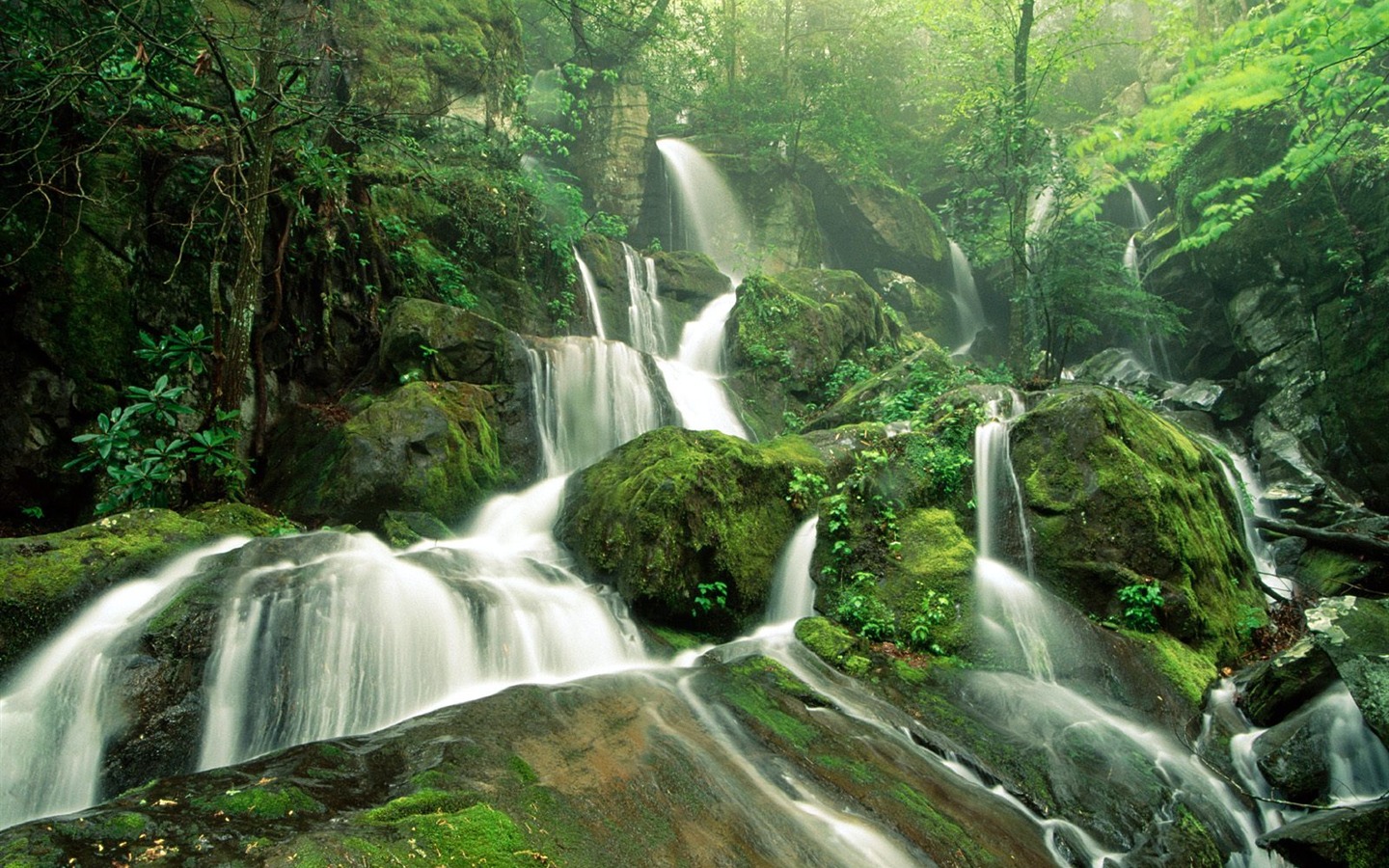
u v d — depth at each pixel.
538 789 4.24
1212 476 9.62
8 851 3.23
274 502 8.37
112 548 5.76
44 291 7.39
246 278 7.74
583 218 14.90
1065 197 14.64
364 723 5.21
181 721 4.68
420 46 13.58
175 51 6.90
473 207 12.73
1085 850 4.88
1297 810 5.45
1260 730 6.30
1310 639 6.44
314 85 10.85
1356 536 9.02
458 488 8.59
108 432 6.75
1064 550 7.83
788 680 6.14
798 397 13.96
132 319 8.03
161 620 4.96
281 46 8.38
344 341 10.31
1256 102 4.67
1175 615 7.28
